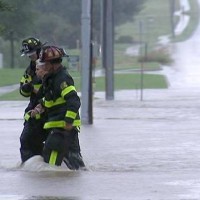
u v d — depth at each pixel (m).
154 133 50.22
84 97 58.78
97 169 30.80
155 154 37.38
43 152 29.19
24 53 29.91
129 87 119.25
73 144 29.45
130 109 75.94
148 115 68.19
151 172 29.53
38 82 29.92
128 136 47.97
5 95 99.62
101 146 41.50
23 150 30.31
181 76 145.50
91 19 60.19
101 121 61.75
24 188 24.58
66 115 28.31
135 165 32.66
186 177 27.53
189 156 36.47
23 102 88.19
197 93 103.94
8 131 51.97
